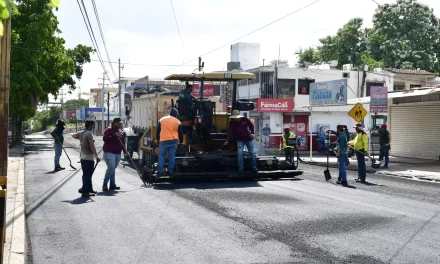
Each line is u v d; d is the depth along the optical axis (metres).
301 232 7.72
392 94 24.52
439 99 22.72
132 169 18.36
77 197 11.33
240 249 6.75
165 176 13.30
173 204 10.25
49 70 36.31
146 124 19.47
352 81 39.38
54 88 37.94
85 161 11.38
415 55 57.12
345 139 14.03
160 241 7.22
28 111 39.00
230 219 8.71
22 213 9.10
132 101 23.25
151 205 10.15
